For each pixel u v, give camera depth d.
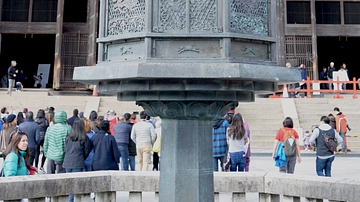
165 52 3.72
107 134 7.22
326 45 34.22
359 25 28.14
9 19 27.39
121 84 3.96
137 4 3.83
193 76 3.40
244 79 3.59
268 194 5.66
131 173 5.81
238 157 8.23
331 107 20.81
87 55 26.73
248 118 19.47
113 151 7.14
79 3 27.73
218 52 3.71
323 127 8.43
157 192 5.81
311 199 5.20
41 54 34.56
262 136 17.98
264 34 4.04
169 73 3.40
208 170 4.11
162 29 3.70
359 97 23.86
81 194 5.48
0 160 12.91
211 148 4.19
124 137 9.70
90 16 26.88
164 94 3.89
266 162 13.24
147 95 4.01
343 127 16.02
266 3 4.09
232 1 3.76
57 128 7.42
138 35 3.72
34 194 4.95
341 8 28.19
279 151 8.30
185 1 3.71
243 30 3.83
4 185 4.71
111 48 4.08
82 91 26.25
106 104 20.53
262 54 4.01
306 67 26.62
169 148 4.12
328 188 4.98
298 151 8.32
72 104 20.84
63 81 26.33
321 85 29.30
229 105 4.16
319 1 28.23
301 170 11.34
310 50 26.78
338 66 35.25
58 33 26.41
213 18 3.71
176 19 3.71
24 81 30.88
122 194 8.05
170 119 4.15
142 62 3.67
